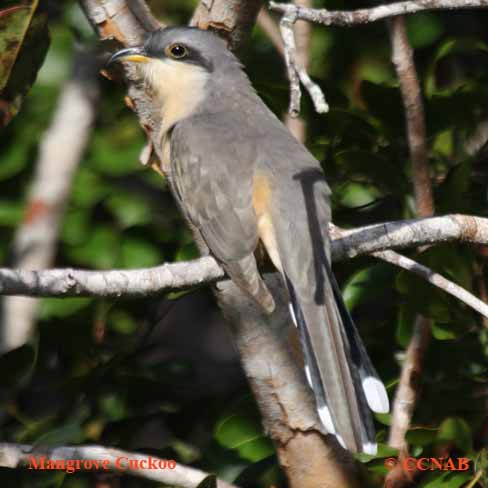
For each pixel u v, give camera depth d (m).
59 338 11.59
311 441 10.71
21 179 12.00
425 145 10.35
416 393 10.41
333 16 8.32
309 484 10.75
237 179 10.12
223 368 12.65
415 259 10.55
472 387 10.91
